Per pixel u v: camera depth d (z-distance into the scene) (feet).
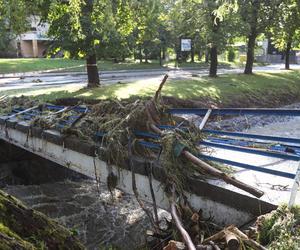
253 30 69.10
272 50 143.74
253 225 12.18
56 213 25.50
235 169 16.97
